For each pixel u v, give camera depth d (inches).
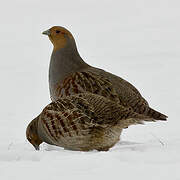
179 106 710.5
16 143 469.1
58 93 537.0
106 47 1686.8
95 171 284.2
